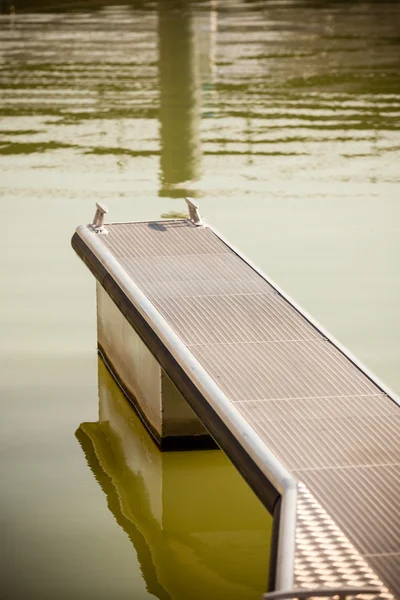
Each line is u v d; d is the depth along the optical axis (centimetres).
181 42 2881
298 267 1066
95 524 620
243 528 625
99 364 852
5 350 868
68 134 1747
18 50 2723
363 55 2658
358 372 620
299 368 623
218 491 670
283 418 558
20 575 562
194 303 715
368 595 407
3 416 754
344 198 1348
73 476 676
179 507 646
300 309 716
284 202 1326
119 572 569
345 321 924
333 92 2144
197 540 607
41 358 856
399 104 2017
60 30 3125
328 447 527
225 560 587
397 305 963
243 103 2020
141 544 600
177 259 804
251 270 786
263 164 1540
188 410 718
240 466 522
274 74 2366
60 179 1449
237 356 636
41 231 1198
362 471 504
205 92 2134
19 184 1423
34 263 1084
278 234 1181
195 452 726
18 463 690
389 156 1596
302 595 394
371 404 578
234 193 1370
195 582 562
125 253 812
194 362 616
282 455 518
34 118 1878
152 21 3372
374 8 3834
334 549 437
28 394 791
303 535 446
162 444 721
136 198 1342
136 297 711
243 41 2925
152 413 736
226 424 549
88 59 2572
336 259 1094
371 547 443
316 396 586
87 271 1062
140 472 689
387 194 1369
